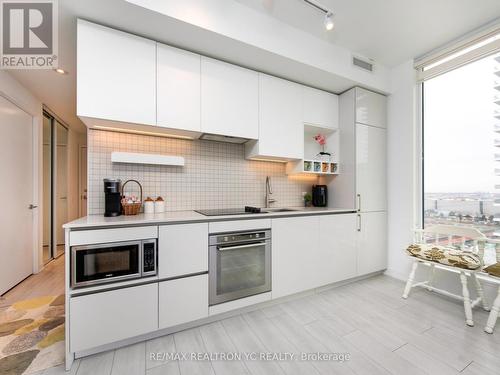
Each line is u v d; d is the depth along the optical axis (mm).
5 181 2279
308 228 2283
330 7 1857
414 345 1553
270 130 2326
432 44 2367
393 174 2832
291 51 2066
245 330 1727
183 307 1678
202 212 2115
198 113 1937
